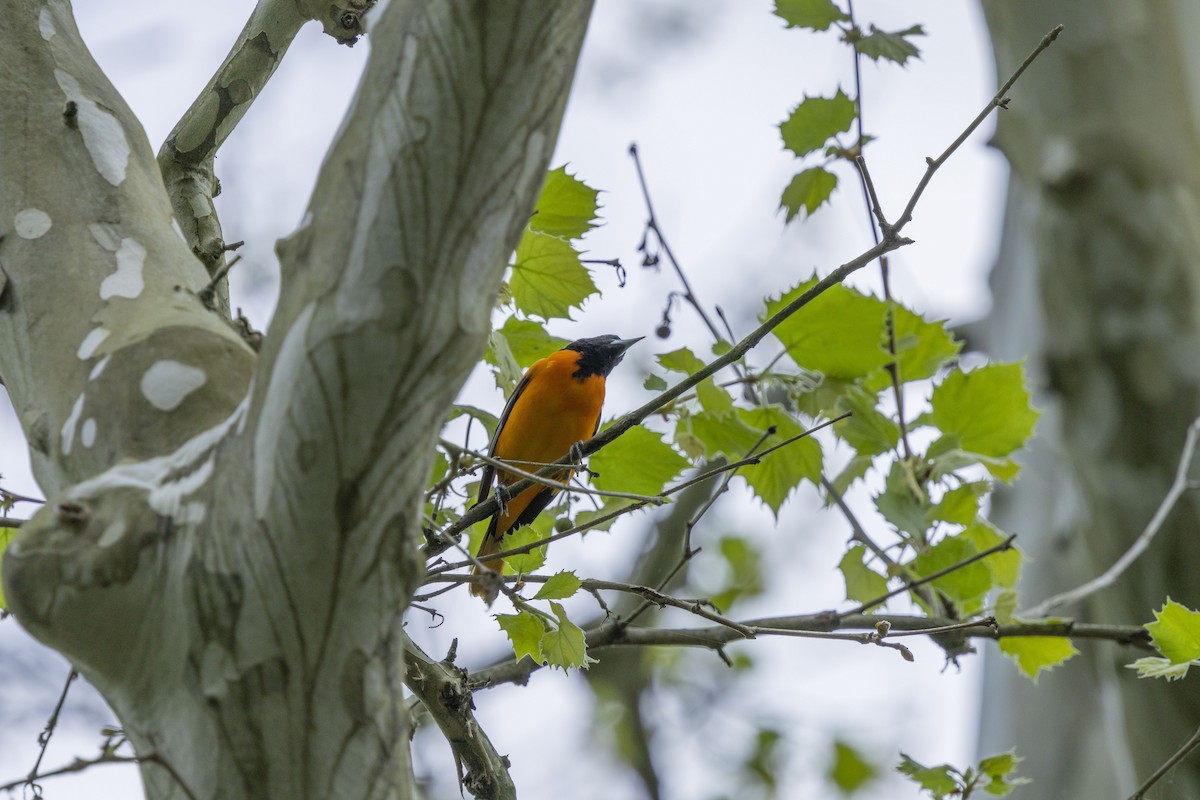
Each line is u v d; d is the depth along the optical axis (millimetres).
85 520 4504
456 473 7570
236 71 8695
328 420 4176
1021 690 14398
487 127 4211
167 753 4543
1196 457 10594
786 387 8469
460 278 4258
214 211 8547
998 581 8500
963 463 8492
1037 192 11906
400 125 4230
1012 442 8555
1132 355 11031
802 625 8156
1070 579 13555
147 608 4488
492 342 8031
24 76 6387
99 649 4508
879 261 8195
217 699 4426
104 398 5074
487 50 4172
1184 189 11383
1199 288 11133
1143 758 9984
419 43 4254
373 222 4211
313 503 4230
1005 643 8438
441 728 7480
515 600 7082
